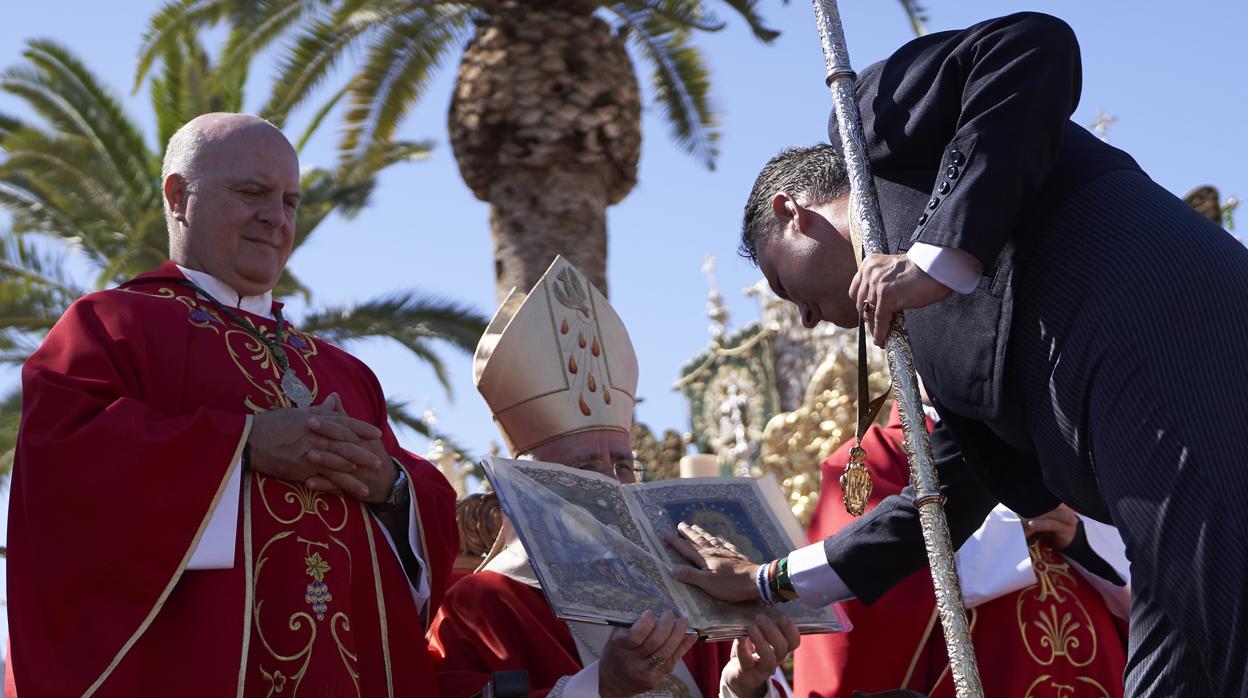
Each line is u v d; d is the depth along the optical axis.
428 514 3.44
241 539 3.03
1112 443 2.21
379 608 3.26
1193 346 2.17
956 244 2.29
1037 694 4.22
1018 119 2.31
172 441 2.96
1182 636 2.37
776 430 7.39
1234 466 2.11
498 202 10.05
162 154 14.46
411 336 13.92
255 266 3.45
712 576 3.28
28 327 14.40
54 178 14.48
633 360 4.55
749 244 3.08
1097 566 4.38
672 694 3.88
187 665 2.91
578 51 10.11
